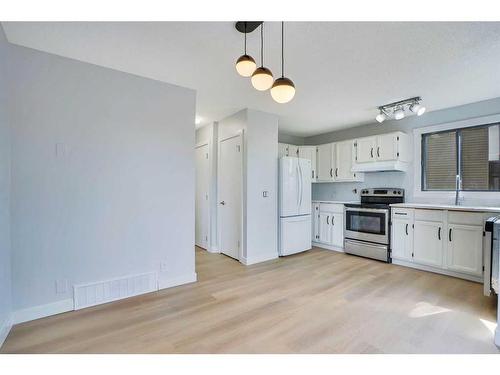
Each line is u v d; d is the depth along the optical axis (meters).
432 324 2.08
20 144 2.12
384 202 4.37
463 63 2.44
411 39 2.05
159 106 2.86
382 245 3.92
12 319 2.07
